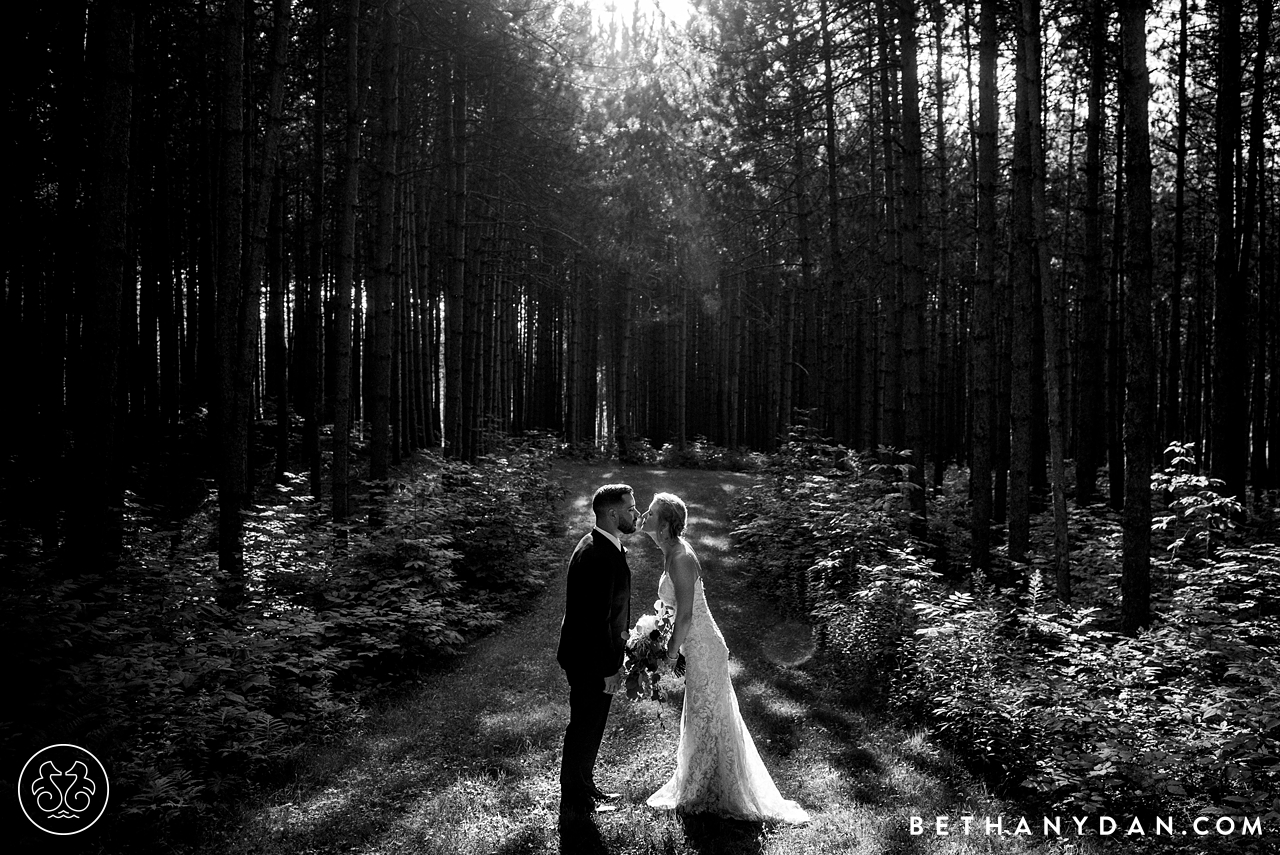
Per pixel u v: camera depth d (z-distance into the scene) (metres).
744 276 35.53
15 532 10.05
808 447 18.28
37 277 16.25
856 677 7.79
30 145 12.28
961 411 29.58
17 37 10.40
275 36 9.76
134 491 14.68
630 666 4.96
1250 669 5.87
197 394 20.95
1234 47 11.81
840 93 20.41
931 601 8.35
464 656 8.95
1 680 5.21
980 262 10.88
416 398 23.19
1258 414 17.41
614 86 24.62
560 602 11.57
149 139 16.92
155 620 6.87
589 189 24.70
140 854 4.23
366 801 5.04
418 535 10.90
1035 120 9.81
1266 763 4.86
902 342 16.73
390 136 13.86
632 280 32.50
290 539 10.33
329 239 26.02
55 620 5.78
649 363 47.84
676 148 23.61
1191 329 24.31
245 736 5.74
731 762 4.75
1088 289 13.77
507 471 16.92
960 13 14.25
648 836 4.48
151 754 5.07
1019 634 7.59
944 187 19.92
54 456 11.40
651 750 5.87
